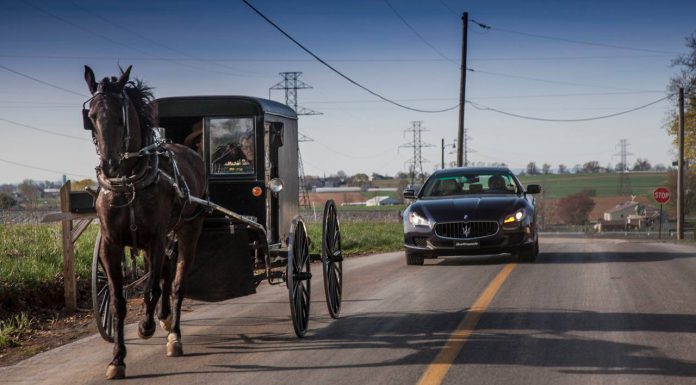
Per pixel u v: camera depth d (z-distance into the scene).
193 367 7.08
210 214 9.38
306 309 8.87
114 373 6.69
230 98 9.56
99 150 6.83
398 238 25.69
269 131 9.76
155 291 7.48
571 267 14.55
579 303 10.22
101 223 7.13
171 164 7.62
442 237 14.81
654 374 6.46
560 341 7.83
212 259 8.74
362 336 8.34
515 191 16.22
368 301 10.91
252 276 8.85
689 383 6.18
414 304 10.46
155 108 7.50
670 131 61.72
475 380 6.36
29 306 10.55
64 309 10.64
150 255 7.27
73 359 7.58
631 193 184.25
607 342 7.75
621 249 20.12
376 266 16.03
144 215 7.08
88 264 12.66
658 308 9.73
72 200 8.77
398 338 8.16
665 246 21.86
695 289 11.40
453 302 10.51
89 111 6.81
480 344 7.76
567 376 6.45
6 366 7.37
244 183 9.52
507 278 12.93
